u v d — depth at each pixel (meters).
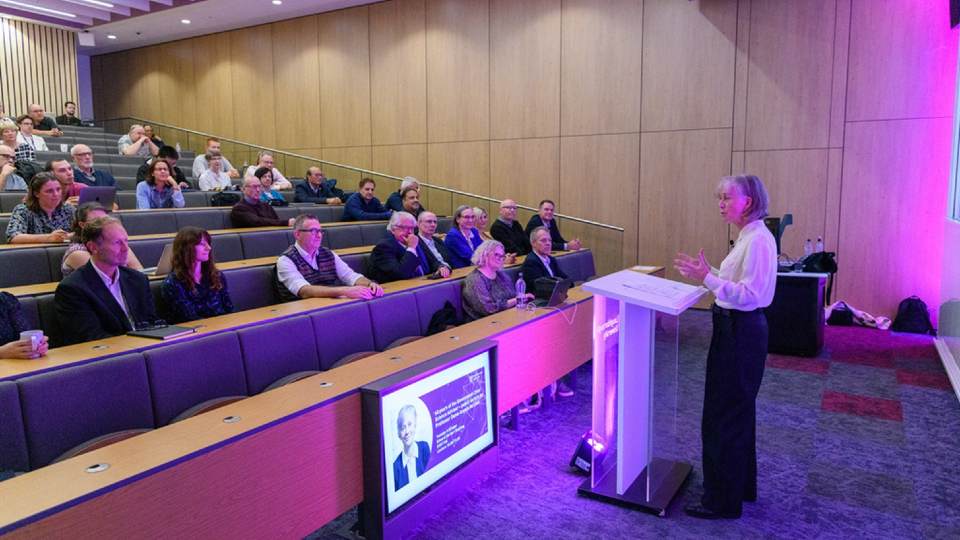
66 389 2.17
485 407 2.87
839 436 3.65
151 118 12.46
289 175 9.83
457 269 5.10
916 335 6.10
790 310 5.42
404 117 9.36
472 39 8.67
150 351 2.45
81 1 9.65
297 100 10.42
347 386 2.23
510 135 8.50
